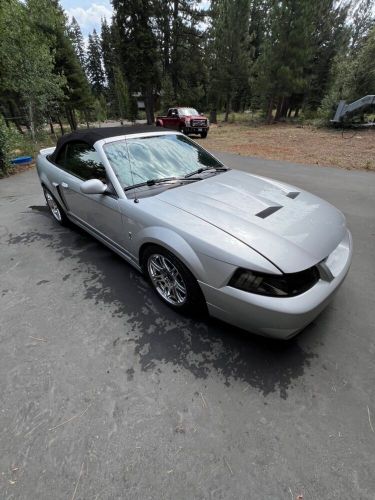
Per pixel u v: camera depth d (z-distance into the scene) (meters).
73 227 4.06
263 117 25.61
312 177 6.38
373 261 3.08
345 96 14.38
